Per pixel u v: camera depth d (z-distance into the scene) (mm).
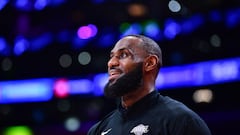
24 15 16688
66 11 16250
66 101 17625
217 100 15219
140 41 3141
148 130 2830
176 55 14914
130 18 15422
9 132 18953
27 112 18844
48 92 17219
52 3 16312
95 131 3176
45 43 16875
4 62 17344
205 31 14484
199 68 14117
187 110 2848
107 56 16250
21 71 17391
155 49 3168
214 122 15602
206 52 14586
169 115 2836
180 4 14562
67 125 17984
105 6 15648
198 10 14500
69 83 16891
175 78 14594
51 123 18328
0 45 17062
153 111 2928
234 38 14117
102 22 15922
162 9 14953
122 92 3029
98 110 17297
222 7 14203
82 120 17766
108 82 3102
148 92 3070
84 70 16719
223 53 14234
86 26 16094
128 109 3012
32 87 17359
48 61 17078
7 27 16891
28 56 17219
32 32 16891
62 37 16609
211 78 13852
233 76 13414
